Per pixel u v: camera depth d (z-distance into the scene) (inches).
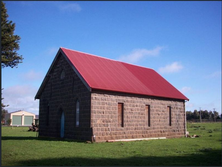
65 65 956.0
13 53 1196.5
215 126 2321.6
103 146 707.4
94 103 821.2
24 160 483.2
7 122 3102.9
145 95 989.2
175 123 1133.7
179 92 1212.5
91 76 879.7
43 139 919.7
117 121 880.9
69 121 896.3
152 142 853.8
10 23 1170.6
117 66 1109.7
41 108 1071.6
